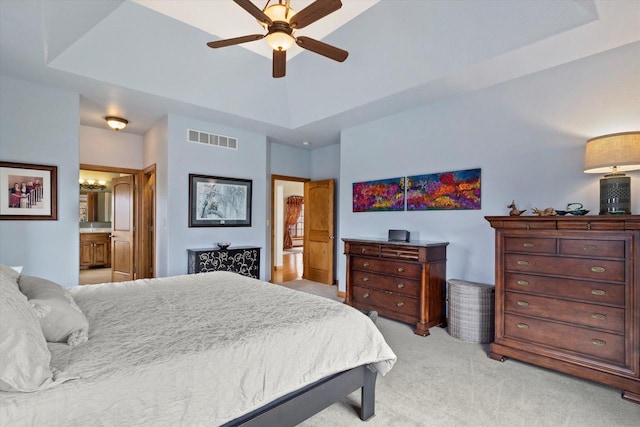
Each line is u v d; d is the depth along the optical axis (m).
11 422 0.92
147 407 1.13
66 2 2.44
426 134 4.00
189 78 3.72
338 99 4.14
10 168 3.32
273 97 4.49
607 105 2.75
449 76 3.21
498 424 1.90
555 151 3.03
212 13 3.12
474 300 3.18
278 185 7.70
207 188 4.77
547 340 2.51
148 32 3.15
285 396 1.55
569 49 2.70
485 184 3.49
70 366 1.16
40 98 3.46
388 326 3.67
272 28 2.35
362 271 4.09
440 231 3.86
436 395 2.21
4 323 1.05
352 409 2.06
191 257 4.46
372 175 4.63
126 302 2.03
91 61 3.15
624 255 2.19
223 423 1.28
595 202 2.81
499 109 3.39
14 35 2.56
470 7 2.64
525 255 2.64
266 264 5.60
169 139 4.40
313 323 1.71
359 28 3.23
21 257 3.39
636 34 2.48
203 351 1.32
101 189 7.91
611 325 2.24
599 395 2.22
